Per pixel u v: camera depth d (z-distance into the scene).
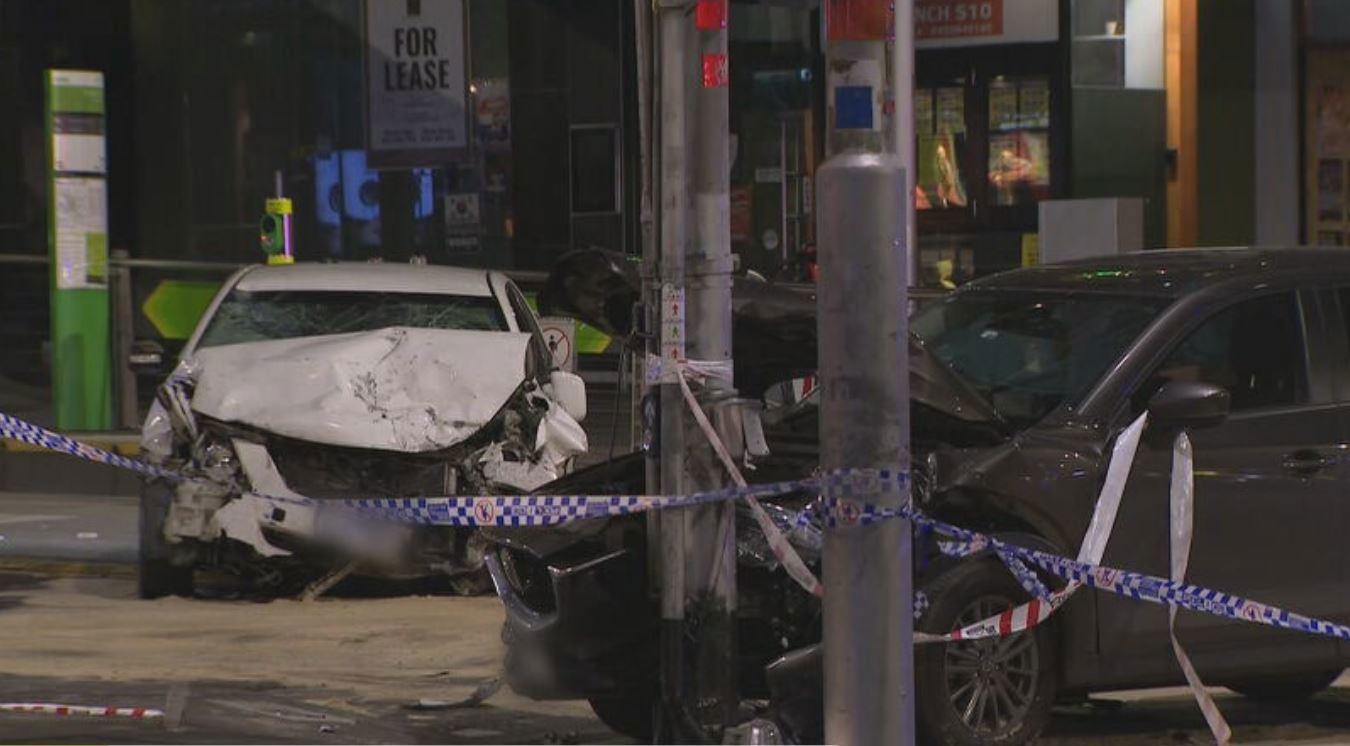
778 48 32.28
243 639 16.64
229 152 37.56
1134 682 12.50
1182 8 31.47
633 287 12.63
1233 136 32.12
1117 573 11.62
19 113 38.12
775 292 12.14
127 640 16.55
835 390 10.02
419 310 20.34
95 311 27.25
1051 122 30.77
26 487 26.70
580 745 12.83
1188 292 13.12
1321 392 13.12
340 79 36.38
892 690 10.02
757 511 11.22
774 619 12.10
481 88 34.25
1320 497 12.88
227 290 20.62
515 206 34.44
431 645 16.44
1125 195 31.25
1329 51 32.31
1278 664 12.90
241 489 17.31
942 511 12.14
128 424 27.42
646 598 12.19
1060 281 14.02
